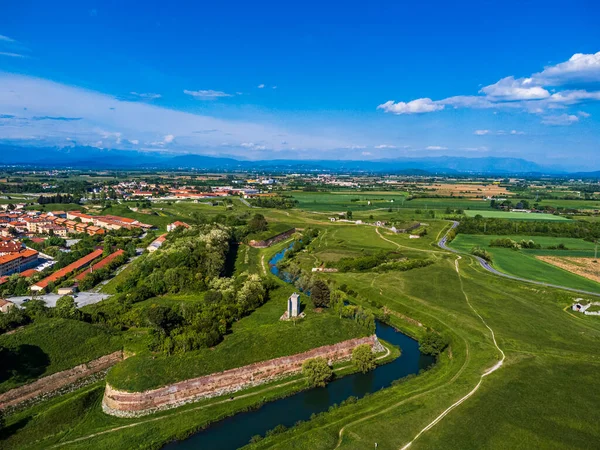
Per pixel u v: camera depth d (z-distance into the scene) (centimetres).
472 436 7969
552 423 8394
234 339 10944
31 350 9956
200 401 9444
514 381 10000
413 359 12038
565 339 12556
